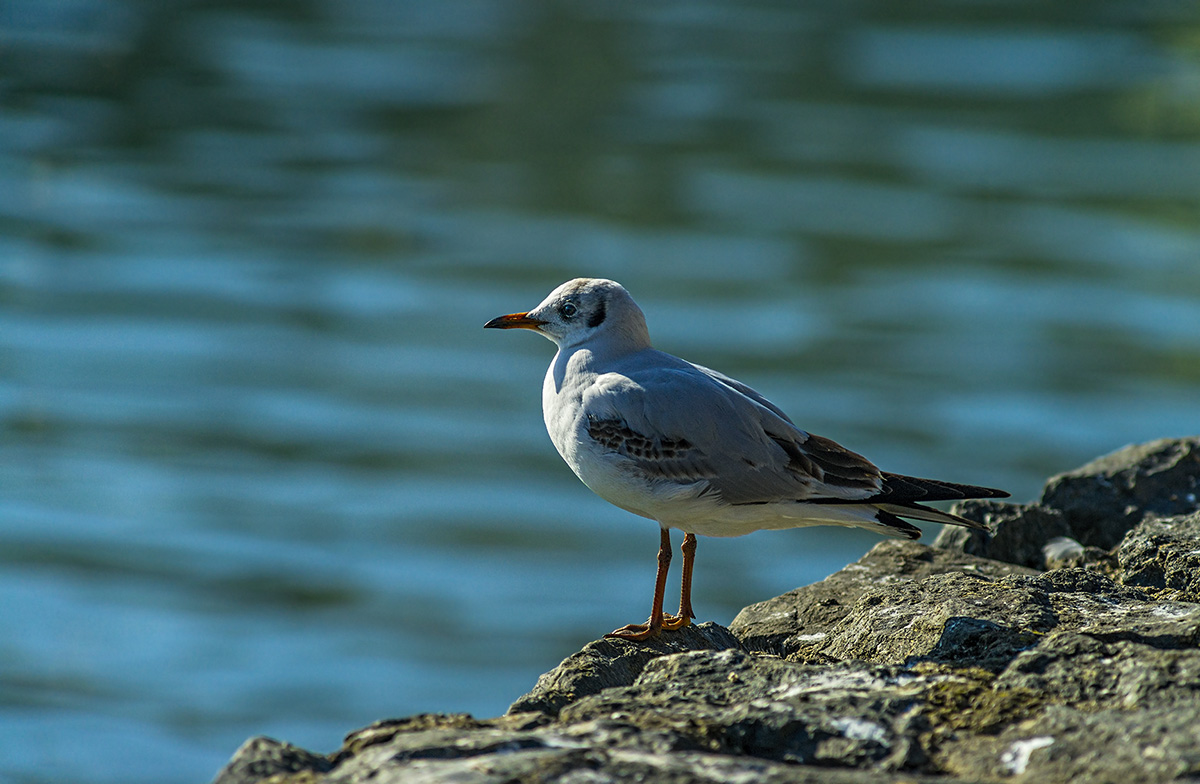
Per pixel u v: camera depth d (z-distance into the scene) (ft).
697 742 15.90
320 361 84.89
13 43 162.61
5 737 45.85
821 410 76.74
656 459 23.86
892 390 80.23
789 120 142.92
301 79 155.94
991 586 22.70
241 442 73.61
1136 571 23.45
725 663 18.53
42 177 121.70
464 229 112.27
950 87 155.33
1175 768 14.43
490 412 78.54
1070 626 20.48
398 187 122.21
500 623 55.06
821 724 16.25
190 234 108.99
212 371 83.30
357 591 57.62
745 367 83.35
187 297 95.40
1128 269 102.42
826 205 117.91
